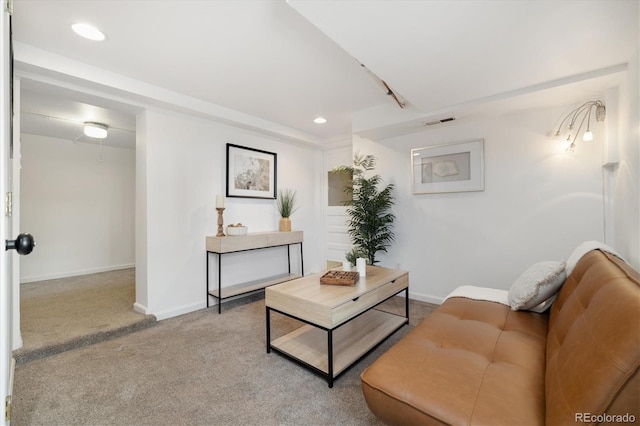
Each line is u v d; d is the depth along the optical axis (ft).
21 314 9.29
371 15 4.79
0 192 2.28
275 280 12.72
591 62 6.35
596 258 4.90
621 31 5.18
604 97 7.72
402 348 4.53
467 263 10.23
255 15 5.68
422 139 11.19
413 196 11.45
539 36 5.36
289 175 14.52
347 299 6.26
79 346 7.51
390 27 5.11
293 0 4.43
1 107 2.28
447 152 10.56
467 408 3.20
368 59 6.22
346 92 9.45
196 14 5.63
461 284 10.37
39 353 6.93
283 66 7.72
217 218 11.27
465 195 10.27
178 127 10.16
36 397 5.50
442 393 3.45
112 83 7.96
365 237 11.70
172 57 7.23
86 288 12.68
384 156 12.19
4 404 2.39
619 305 2.89
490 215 9.76
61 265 15.14
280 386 5.83
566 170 8.43
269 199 13.50
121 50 6.90
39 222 14.55
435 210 10.94
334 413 5.06
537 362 4.09
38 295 11.58
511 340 4.72
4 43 2.52
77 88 7.86
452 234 10.56
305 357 6.44
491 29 5.16
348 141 14.49
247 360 6.84
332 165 15.62
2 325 2.34
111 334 8.08
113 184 17.03
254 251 12.82
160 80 8.51
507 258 9.45
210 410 5.16
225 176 11.63
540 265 6.23
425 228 11.18
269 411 5.12
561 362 3.22
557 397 2.85
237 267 12.10
